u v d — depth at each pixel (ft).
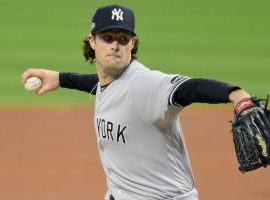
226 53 261.24
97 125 59.47
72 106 182.80
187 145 147.13
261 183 120.47
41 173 124.57
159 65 238.48
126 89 54.85
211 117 174.40
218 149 143.95
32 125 161.17
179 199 57.67
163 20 318.45
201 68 235.40
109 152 59.06
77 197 110.73
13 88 201.67
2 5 331.98
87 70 225.35
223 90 44.96
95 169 127.95
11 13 316.60
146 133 55.52
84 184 118.11
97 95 59.36
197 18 325.21
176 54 256.93
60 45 263.70
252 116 43.37
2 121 164.35
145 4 350.84
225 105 190.19
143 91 52.60
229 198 111.86
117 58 55.72
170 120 53.52
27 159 133.90
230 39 287.07
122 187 59.31
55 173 124.88
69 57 244.63
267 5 356.79
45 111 176.35
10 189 114.62
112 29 55.42
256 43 281.13
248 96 44.24
